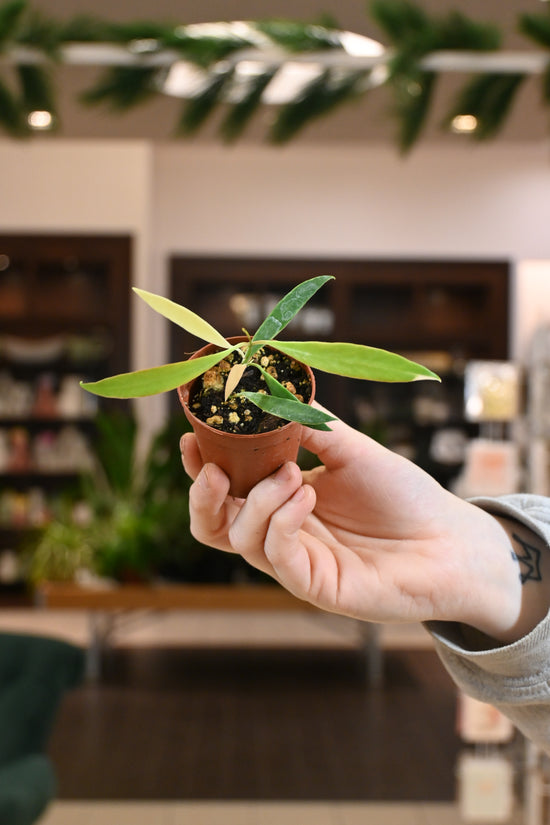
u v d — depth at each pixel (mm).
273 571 684
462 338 7590
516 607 719
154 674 5180
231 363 646
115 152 7051
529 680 706
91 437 7418
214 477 615
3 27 1936
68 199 7074
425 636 6188
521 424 4609
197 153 7383
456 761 3742
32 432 7465
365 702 4641
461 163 7406
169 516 5242
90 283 7477
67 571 5367
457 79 2627
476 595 703
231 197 7398
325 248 7410
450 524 734
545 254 7398
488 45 1972
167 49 2002
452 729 4180
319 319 7512
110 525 5469
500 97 2137
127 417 5805
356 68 2047
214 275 7395
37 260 7125
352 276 7418
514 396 4590
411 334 7598
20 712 2666
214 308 7613
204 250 7398
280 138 2137
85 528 5602
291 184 7406
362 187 7410
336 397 7574
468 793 2697
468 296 7707
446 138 4465
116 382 551
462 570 708
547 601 726
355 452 732
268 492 614
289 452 618
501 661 707
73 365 7410
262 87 2049
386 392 7633
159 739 4066
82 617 6656
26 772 2502
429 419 7543
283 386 589
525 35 1996
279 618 6797
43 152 7059
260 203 7406
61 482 7359
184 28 2020
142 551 5117
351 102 2107
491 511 791
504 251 7422
